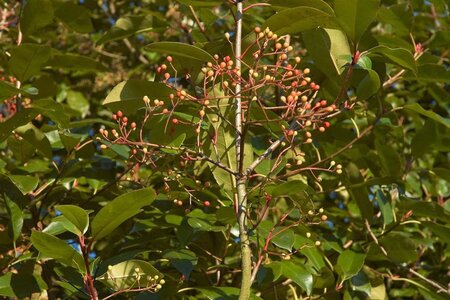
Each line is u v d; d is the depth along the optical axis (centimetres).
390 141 289
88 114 319
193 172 252
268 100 265
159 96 238
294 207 234
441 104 286
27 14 262
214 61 235
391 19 267
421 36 296
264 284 246
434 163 297
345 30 238
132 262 230
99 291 251
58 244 224
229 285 257
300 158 245
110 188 259
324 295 252
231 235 255
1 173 246
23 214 250
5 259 247
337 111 240
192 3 244
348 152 268
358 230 264
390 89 314
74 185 263
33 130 253
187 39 288
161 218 250
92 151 260
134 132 254
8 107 274
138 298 237
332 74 249
